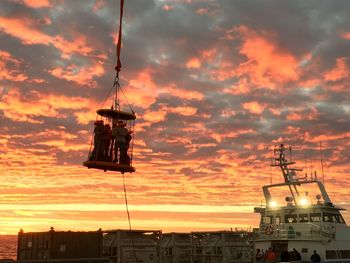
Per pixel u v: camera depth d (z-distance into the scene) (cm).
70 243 1998
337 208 3403
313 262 3052
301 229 3297
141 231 2341
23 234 2097
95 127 1566
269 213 3588
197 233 2805
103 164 1519
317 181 3450
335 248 3256
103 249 2319
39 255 1992
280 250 3428
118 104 1620
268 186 3681
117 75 1686
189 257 2777
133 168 1582
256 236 3553
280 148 3688
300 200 3497
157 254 2375
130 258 2256
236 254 2733
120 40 1731
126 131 1587
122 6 1792
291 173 3600
